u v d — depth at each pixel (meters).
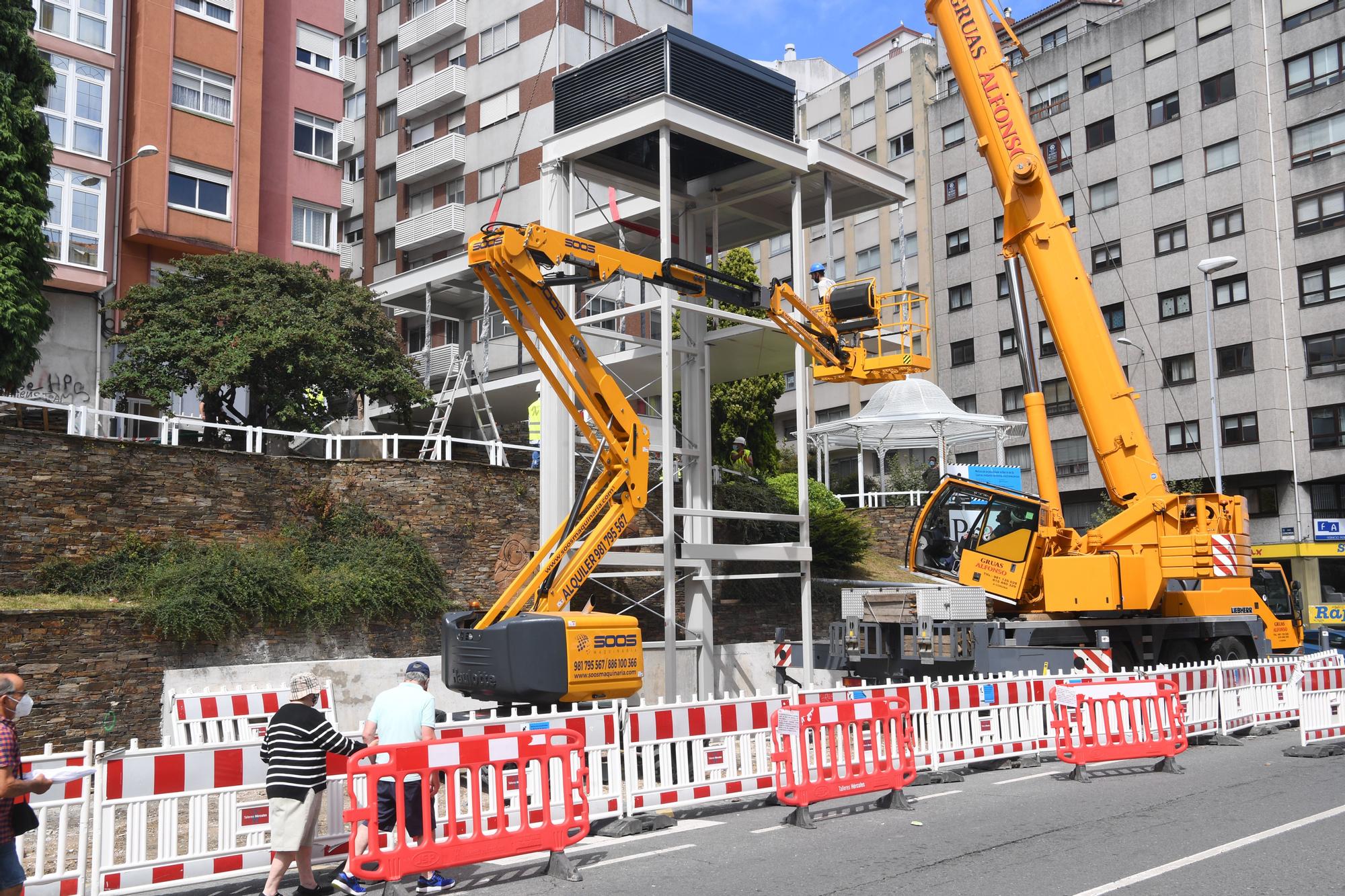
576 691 11.60
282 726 7.29
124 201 26.64
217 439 21.38
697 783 10.02
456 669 11.91
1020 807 10.10
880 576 25.94
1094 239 47.44
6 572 14.02
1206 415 43.19
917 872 7.60
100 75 26.16
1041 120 49.81
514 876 7.85
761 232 23.48
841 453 55.50
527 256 12.74
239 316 21.33
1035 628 16.25
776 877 7.55
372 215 44.12
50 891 6.97
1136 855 8.01
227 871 7.60
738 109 18.67
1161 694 12.45
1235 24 43.41
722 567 21.27
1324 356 40.72
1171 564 16.36
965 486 17.89
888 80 56.59
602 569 18.98
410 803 7.67
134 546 15.12
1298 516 40.88
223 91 28.61
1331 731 13.83
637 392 19.39
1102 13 51.09
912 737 10.52
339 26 32.75
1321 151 41.31
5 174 18.31
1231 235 42.94
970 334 51.75
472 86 40.38
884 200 21.91
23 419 18.33
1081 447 47.41
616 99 18.17
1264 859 7.82
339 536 17.00
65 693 12.86
